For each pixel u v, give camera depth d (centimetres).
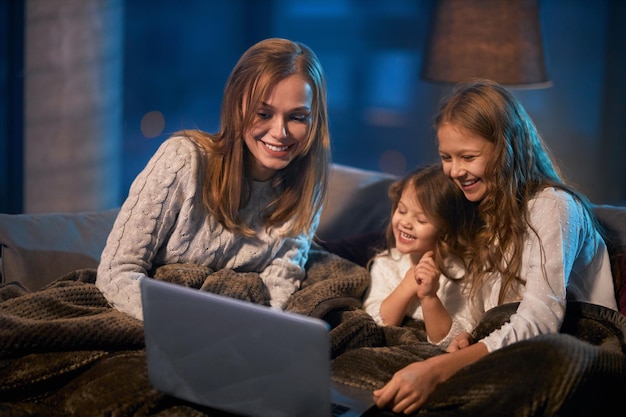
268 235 184
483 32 244
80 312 164
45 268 191
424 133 417
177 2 431
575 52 373
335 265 197
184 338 132
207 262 179
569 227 164
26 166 299
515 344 137
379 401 139
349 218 230
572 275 176
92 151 301
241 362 129
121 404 139
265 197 185
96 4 293
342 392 145
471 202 182
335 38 436
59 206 300
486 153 167
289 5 443
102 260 172
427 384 140
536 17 246
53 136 295
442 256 180
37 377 153
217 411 142
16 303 162
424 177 182
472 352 148
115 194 314
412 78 418
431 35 258
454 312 183
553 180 176
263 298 178
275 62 169
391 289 191
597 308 165
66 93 293
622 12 364
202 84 446
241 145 174
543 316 155
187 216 174
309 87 172
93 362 156
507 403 133
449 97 176
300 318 120
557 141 381
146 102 433
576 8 371
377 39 425
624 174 374
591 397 134
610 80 370
